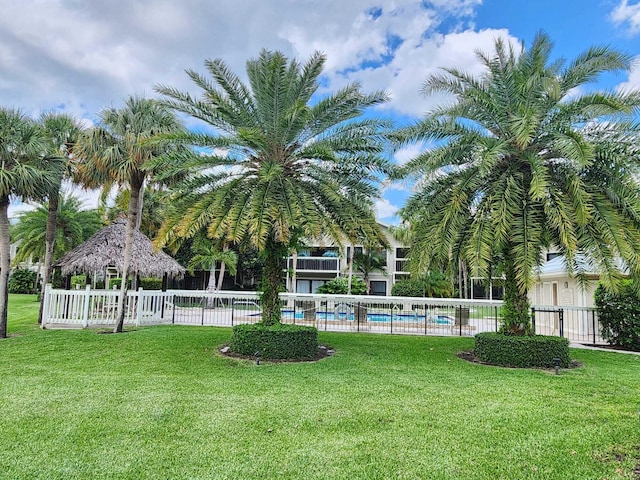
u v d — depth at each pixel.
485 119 8.97
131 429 4.47
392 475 3.52
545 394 5.99
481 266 7.91
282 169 8.78
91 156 11.77
